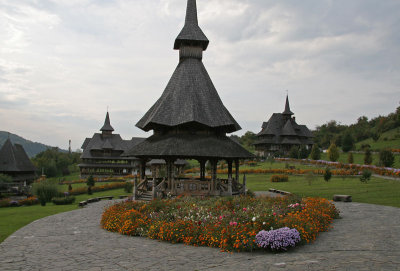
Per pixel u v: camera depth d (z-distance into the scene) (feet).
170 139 68.95
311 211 43.45
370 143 281.13
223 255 30.78
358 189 88.99
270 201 52.16
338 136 319.47
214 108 74.28
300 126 301.02
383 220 48.70
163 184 68.49
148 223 43.06
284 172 153.99
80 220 56.18
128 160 277.64
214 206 47.37
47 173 302.66
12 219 61.67
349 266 25.04
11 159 205.16
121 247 35.53
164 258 30.37
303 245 33.58
